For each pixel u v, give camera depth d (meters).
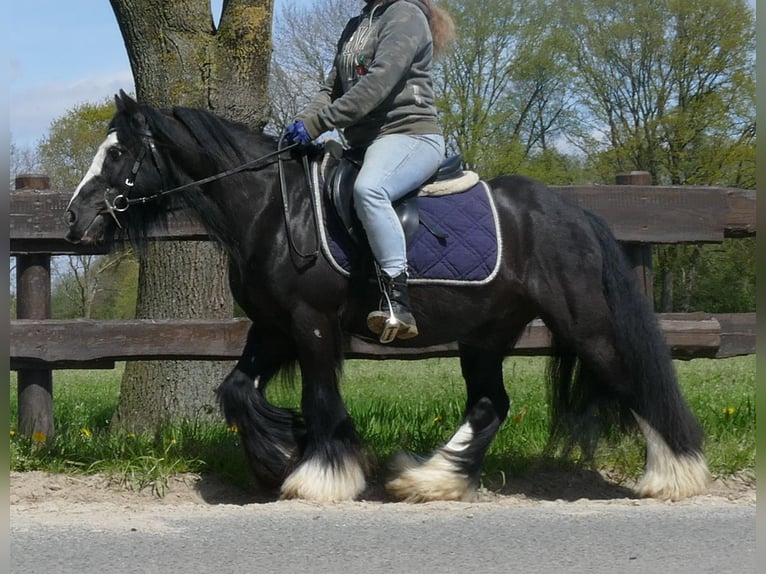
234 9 6.97
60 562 3.80
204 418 6.93
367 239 4.93
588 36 29.59
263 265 4.96
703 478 5.21
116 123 4.95
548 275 5.11
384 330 4.82
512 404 7.59
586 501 5.15
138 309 7.06
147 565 3.76
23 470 5.73
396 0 5.05
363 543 4.09
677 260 25.73
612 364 5.18
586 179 31.12
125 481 5.51
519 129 31.77
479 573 3.67
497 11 29.45
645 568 3.74
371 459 5.57
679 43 28.14
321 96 5.29
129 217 5.01
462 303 5.09
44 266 6.43
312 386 5.00
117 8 6.98
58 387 11.27
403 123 5.02
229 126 5.14
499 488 5.60
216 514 4.68
